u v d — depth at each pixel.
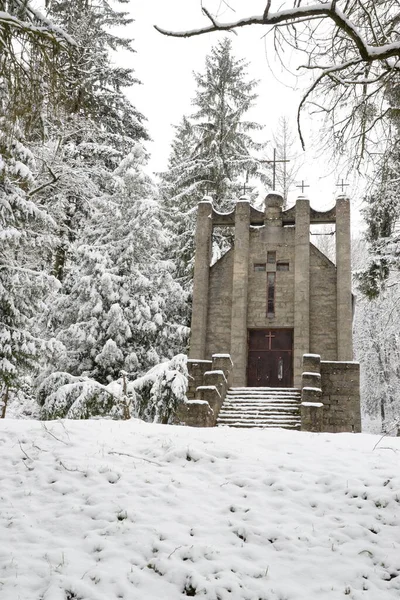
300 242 28.75
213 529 7.66
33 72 8.02
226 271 29.59
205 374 22.16
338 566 6.93
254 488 8.81
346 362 23.02
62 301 25.75
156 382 17.78
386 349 34.44
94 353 24.59
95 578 6.64
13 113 8.13
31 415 26.28
